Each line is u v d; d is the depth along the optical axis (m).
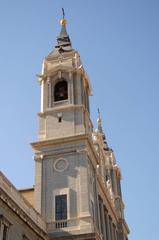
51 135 55.16
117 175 83.06
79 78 59.56
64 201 50.62
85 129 54.97
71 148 53.53
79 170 51.91
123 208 80.06
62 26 68.69
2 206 38.50
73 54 61.84
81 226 48.00
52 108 57.28
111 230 66.75
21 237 41.34
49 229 48.62
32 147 55.00
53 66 61.06
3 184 39.53
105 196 64.75
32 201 56.12
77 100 57.50
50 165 53.22
